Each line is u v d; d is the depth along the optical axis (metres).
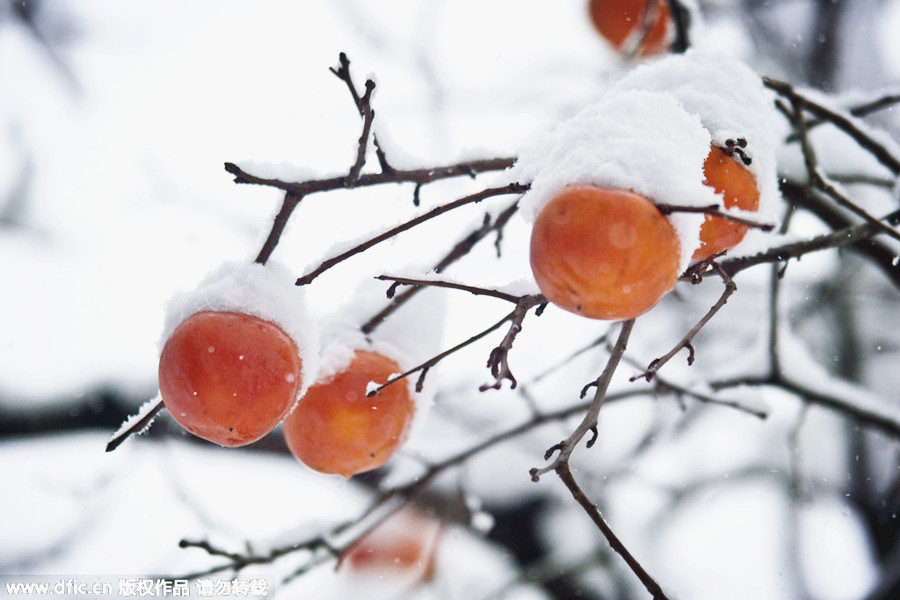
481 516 1.02
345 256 0.74
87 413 1.12
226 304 0.75
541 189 0.67
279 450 1.20
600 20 0.98
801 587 1.13
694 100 0.74
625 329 0.70
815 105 0.87
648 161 0.67
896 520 1.10
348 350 0.81
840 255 0.84
